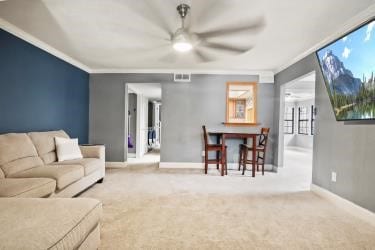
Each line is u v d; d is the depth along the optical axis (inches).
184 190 125.8
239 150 190.1
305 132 371.6
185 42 94.2
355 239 73.9
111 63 171.0
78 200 58.2
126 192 120.8
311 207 102.3
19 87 114.4
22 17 95.9
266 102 189.8
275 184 141.4
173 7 84.9
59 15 93.7
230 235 75.6
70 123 163.8
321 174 119.8
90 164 119.1
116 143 192.7
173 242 70.5
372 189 86.0
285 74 169.3
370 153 87.1
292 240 72.9
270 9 85.9
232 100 189.6
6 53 105.5
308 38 114.5
